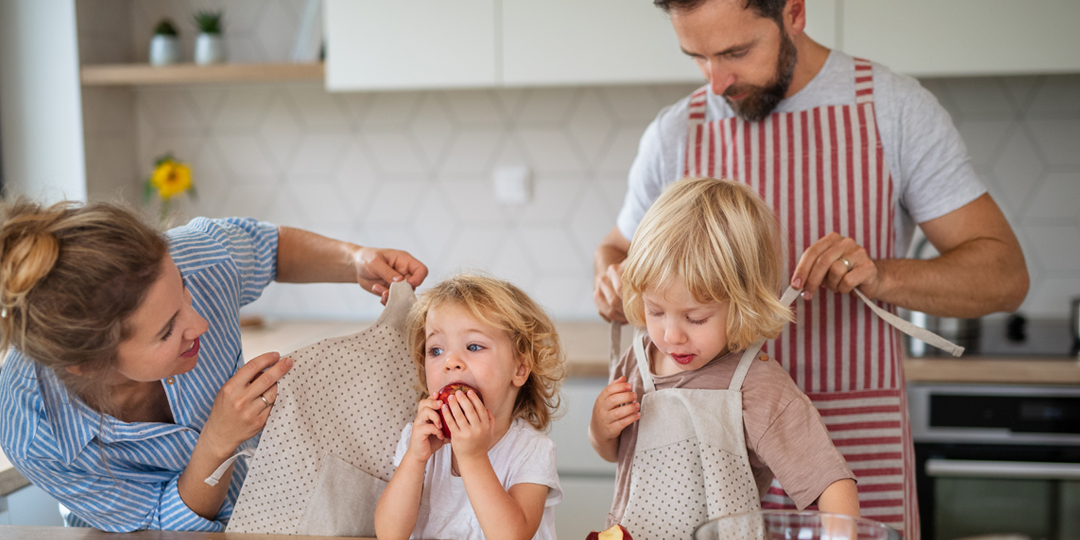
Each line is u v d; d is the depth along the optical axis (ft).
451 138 7.79
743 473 3.07
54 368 2.60
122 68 7.03
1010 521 5.87
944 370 5.81
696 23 3.46
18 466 2.99
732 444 3.08
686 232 3.03
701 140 4.14
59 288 2.41
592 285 7.80
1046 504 5.80
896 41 6.11
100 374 2.68
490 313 3.11
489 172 7.79
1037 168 7.15
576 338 6.93
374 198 7.93
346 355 3.24
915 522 4.09
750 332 3.07
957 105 7.20
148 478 3.19
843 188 3.88
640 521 3.15
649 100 7.53
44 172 7.12
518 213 7.81
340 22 6.72
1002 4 5.99
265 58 7.80
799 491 2.96
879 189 3.86
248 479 3.05
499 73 6.61
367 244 8.00
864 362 3.89
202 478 3.08
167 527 3.15
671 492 3.15
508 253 7.87
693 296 3.00
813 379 3.92
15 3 6.97
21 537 2.90
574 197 7.73
